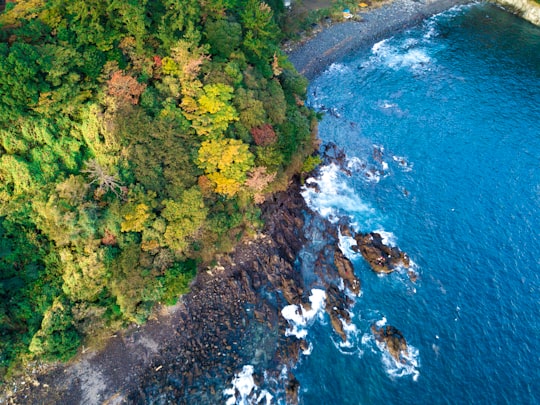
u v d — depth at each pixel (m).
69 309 48.06
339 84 93.94
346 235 65.31
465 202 70.25
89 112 52.94
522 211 68.62
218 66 61.22
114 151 52.91
